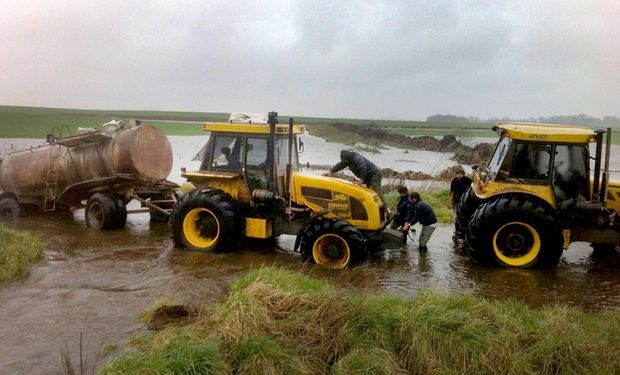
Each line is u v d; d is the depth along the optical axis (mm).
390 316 5434
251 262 8039
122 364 4449
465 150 36781
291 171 8594
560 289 7035
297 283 6270
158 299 6312
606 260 8656
